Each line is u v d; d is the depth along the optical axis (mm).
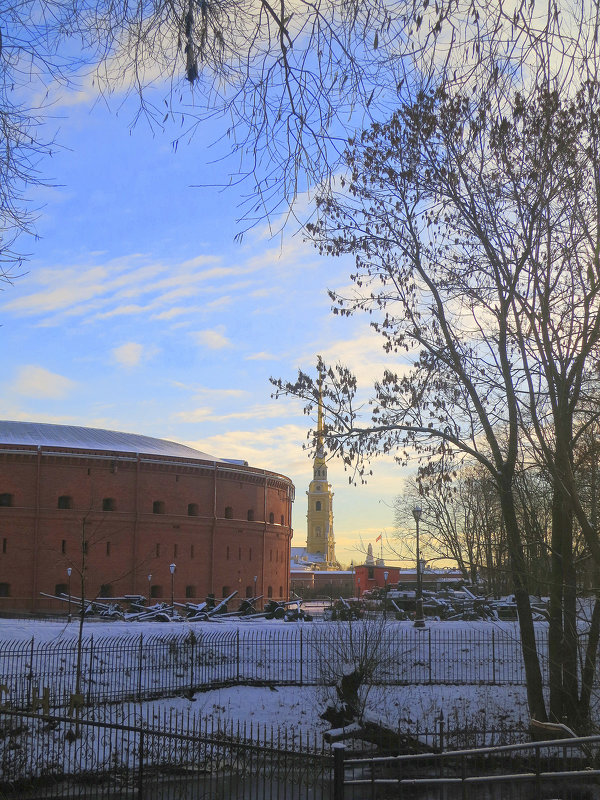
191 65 7543
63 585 73875
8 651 33844
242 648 39469
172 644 37250
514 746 15336
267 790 19172
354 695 29828
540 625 46812
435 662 39250
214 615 55312
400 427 24609
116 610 54875
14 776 20859
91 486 76438
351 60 7523
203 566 82188
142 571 77688
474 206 21281
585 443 22625
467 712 32906
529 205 19844
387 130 22344
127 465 78562
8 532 72562
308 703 33469
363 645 35719
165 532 79812
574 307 19531
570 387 21000
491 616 52344
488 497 30672
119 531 77125
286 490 99500
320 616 58125
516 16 7297
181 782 18500
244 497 88750
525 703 34219
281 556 96875
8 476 73562
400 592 65812
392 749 25547
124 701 31484
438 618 55438
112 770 21906
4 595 71812
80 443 80625
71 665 33531
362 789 20375
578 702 23641
